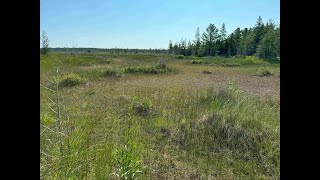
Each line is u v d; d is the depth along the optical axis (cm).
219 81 1702
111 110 821
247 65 3816
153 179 420
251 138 578
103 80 1530
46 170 306
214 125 627
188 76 1959
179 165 477
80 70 1803
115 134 594
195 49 7106
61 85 1246
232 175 453
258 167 485
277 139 580
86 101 933
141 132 632
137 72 2006
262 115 710
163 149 541
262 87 1515
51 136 447
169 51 7812
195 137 592
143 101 862
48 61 1169
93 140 514
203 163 490
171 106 871
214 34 6712
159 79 1691
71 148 364
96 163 386
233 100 841
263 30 5959
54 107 748
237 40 6719
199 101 909
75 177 325
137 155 409
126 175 371
